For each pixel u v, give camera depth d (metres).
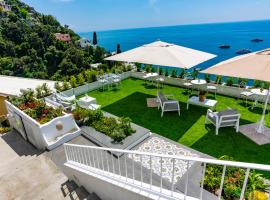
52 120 5.65
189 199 2.17
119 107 7.99
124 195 2.78
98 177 3.18
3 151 5.96
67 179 4.41
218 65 5.24
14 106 6.63
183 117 6.91
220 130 5.93
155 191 2.41
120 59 7.30
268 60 4.58
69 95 9.38
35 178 4.50
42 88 8.64
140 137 5.36
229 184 3.02
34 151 5.86
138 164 4.43
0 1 62.56
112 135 5.38
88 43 62.88
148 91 9.77
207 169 3.55
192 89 9.57
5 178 4.53
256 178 3.09
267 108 7.29
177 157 1.97
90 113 6.35
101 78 10.46
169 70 10.85
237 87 8.43
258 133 5.68
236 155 4.82
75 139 5.84
